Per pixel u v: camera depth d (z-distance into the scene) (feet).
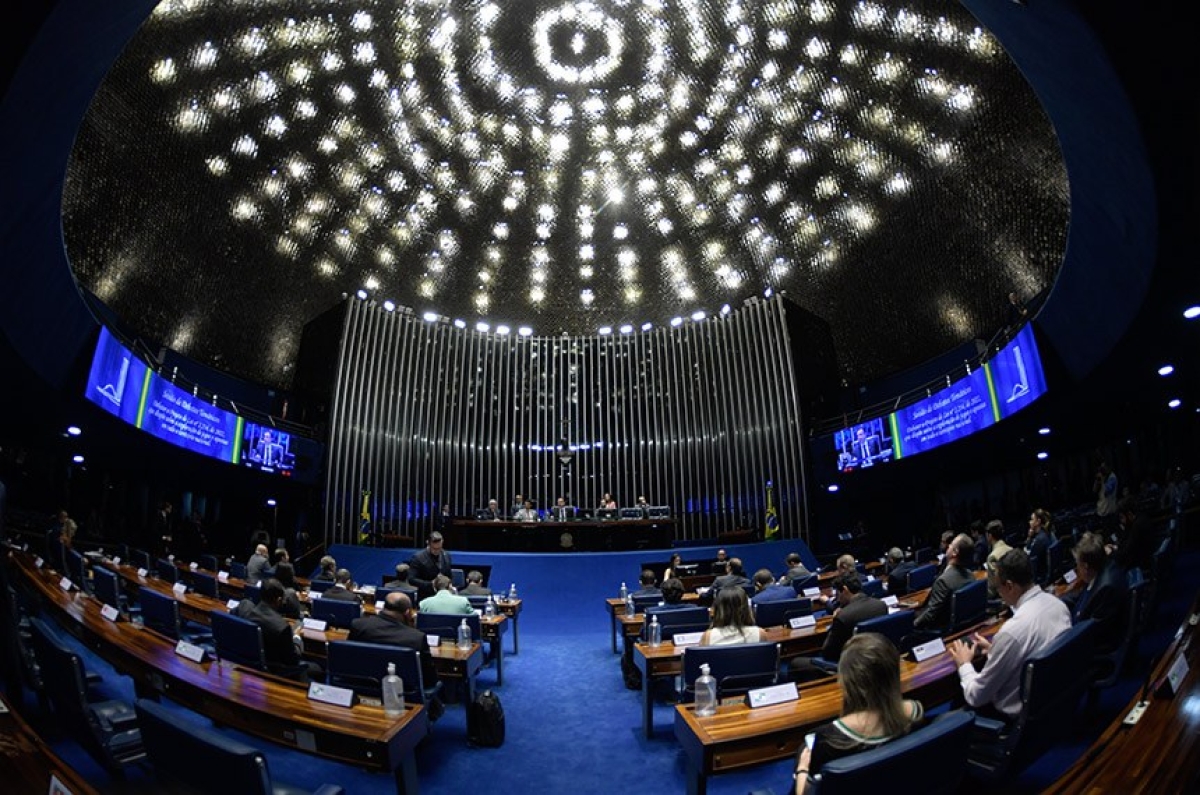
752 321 73.51
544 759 17.67
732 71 59.72
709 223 71.51
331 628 23.67
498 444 73.56
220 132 52.11
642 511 56.54
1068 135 25.81
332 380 67.97
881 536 72.79
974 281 57.00
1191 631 8.93
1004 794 11.76
